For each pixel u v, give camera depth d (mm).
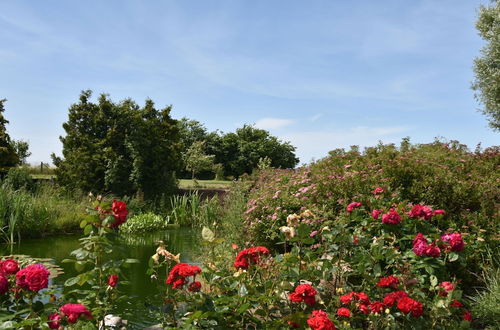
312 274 3139
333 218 5531
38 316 2406
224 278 3107
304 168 8719
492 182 6254
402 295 2785
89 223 2973
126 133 15898
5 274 2479
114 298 2895
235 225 7438
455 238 3473
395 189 5773
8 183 13273
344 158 8219
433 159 7309
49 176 20891
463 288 4055
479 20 16734
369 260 3209
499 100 15898
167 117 17406
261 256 3164
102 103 15969
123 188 15656
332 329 2367
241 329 2836
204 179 32000
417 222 4047
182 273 2674
